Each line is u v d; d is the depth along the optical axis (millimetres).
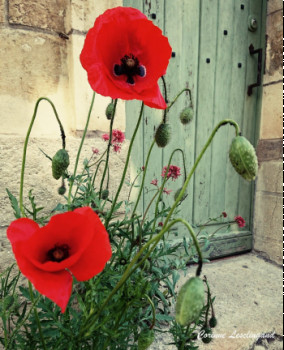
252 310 1803
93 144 1604
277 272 2361
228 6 2414
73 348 836
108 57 752
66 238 625
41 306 958
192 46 2301
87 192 1214
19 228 614
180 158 2383
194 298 507
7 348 912
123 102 1702
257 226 2734
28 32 1457
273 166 2535
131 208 2148
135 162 2172
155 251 1302
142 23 752
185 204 2434
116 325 766
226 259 2623
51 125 1573
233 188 2664
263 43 2605
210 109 2465
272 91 2520
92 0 1536
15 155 1415
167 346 1462
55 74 1552
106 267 944
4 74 1431
